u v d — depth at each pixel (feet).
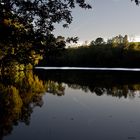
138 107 65.31
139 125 48.57
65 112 60.23
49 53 36.65
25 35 34.76
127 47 440.45
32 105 68.59
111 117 55.16
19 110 61.93
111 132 44.32
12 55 37.47
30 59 38.32
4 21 34.19
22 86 110.93
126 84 121.80
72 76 186.09
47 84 124.77
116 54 422.41
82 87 112.06
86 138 41.09
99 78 164.35
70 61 455.22
